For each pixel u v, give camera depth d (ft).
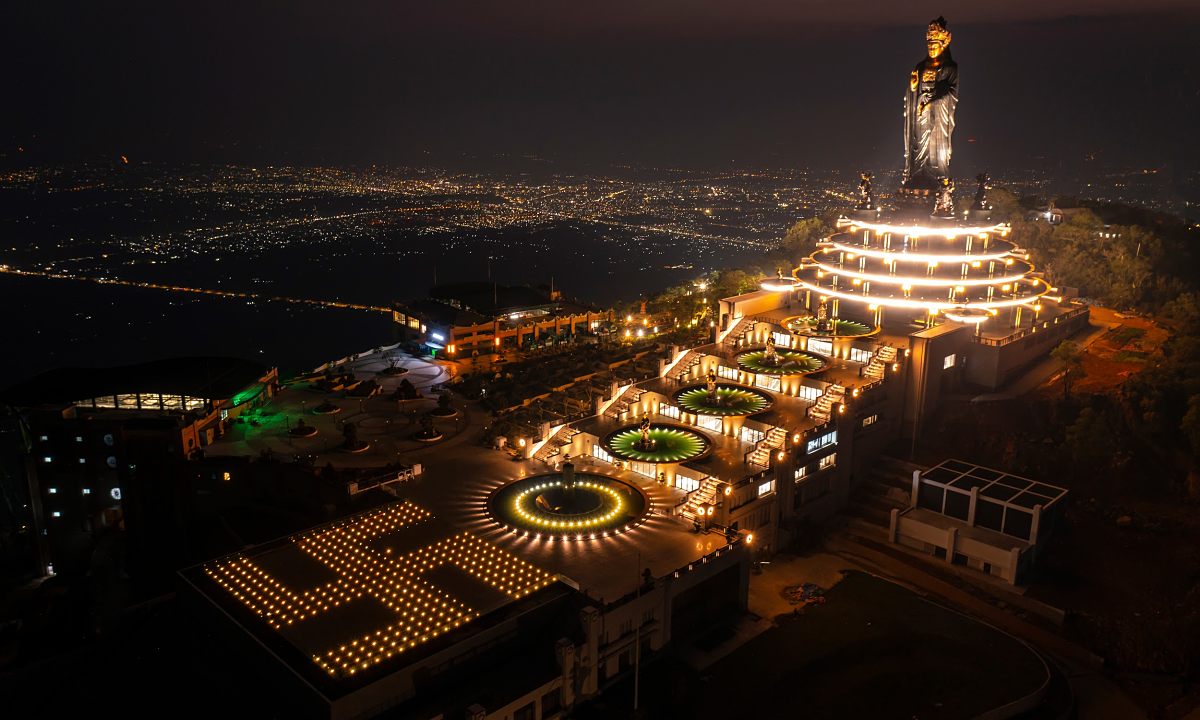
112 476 373.61
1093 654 263.29
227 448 383.86
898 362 381.40
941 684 245.86
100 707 231.71
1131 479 340.80
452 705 212.84
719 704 238.07
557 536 283.79
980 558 304.50
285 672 211.20
